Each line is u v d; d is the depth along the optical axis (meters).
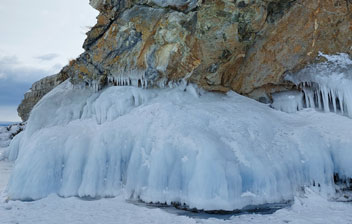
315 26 7.88
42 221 4.96
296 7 7.82
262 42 8.45
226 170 5.71
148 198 5.98
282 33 8.20
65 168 6.84
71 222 4.91
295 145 6.69
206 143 6.03
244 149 6.27
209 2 7.48
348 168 6.45
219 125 6.89
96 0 8.84
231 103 8.04
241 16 7.67
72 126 8.05
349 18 7.62
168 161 6.16
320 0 7.57
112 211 5.48
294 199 5.91
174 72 8.33
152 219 5.06
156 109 7.51
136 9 8.23
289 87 8.77
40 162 6.66
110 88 8.87
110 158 6.85
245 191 5.84
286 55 8.37
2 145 16.27
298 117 8.17
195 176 5.71
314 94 8.68
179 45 7.94
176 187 5.91
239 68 8.84
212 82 8.47
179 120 6.93
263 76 8.77
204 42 7.91
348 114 7.89
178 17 7.77
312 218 5.05
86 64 9.52
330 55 8.05
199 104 7.75
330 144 6.79
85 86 9.75
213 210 5.40
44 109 8.77
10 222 4.90
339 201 5.96
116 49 8.76
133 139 6.96
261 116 7.48
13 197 6.25
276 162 6.20
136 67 8.55
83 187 6.53
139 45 8.41
